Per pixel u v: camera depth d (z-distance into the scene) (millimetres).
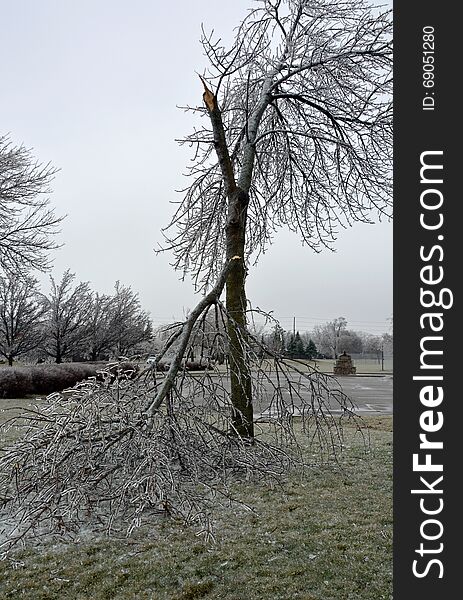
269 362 5227
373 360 50594
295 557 3660
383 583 3264
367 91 7492
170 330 5027
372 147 7672
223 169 6004
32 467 3680
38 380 14016
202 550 3787
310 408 5461
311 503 4789
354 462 6340
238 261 5914
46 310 21234
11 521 4129
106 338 21922
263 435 7902
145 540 3961
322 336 49781
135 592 3213
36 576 3420
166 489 3412
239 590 3219
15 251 15828
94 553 3752
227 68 5758
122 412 3879
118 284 25000
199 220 7688
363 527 4184
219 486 5148
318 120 7828
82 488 3318
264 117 7922
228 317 4938
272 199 8703
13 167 15562
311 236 8930
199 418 4367
